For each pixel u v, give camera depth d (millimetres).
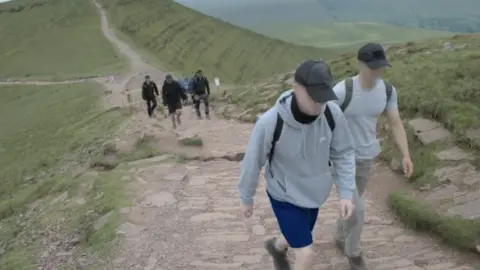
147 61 97375
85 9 143750
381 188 7723
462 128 7992
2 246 8234
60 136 32812
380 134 9555
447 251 5781
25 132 45250
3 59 111812
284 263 5246
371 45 4738
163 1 158375
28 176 24031
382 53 4719
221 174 9109
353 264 5434
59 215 8352
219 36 147750
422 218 6258
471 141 7695
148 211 7516
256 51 145125
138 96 44875
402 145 5219
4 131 49688
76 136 28406
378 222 6680
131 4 149875
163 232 6828
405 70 12531
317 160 4223
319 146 4152
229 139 12570
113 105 41812
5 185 24469
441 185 7047
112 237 6812
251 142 4176
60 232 7691
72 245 7188
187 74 74438
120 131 20844
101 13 142125
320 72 3748
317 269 5656
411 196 6945
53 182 11383
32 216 9156
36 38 123625
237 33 152875
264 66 137250
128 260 6207
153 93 23328
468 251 5664
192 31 145625
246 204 4398
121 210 7578
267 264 5875
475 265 5434
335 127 4152
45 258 6945
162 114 24125
